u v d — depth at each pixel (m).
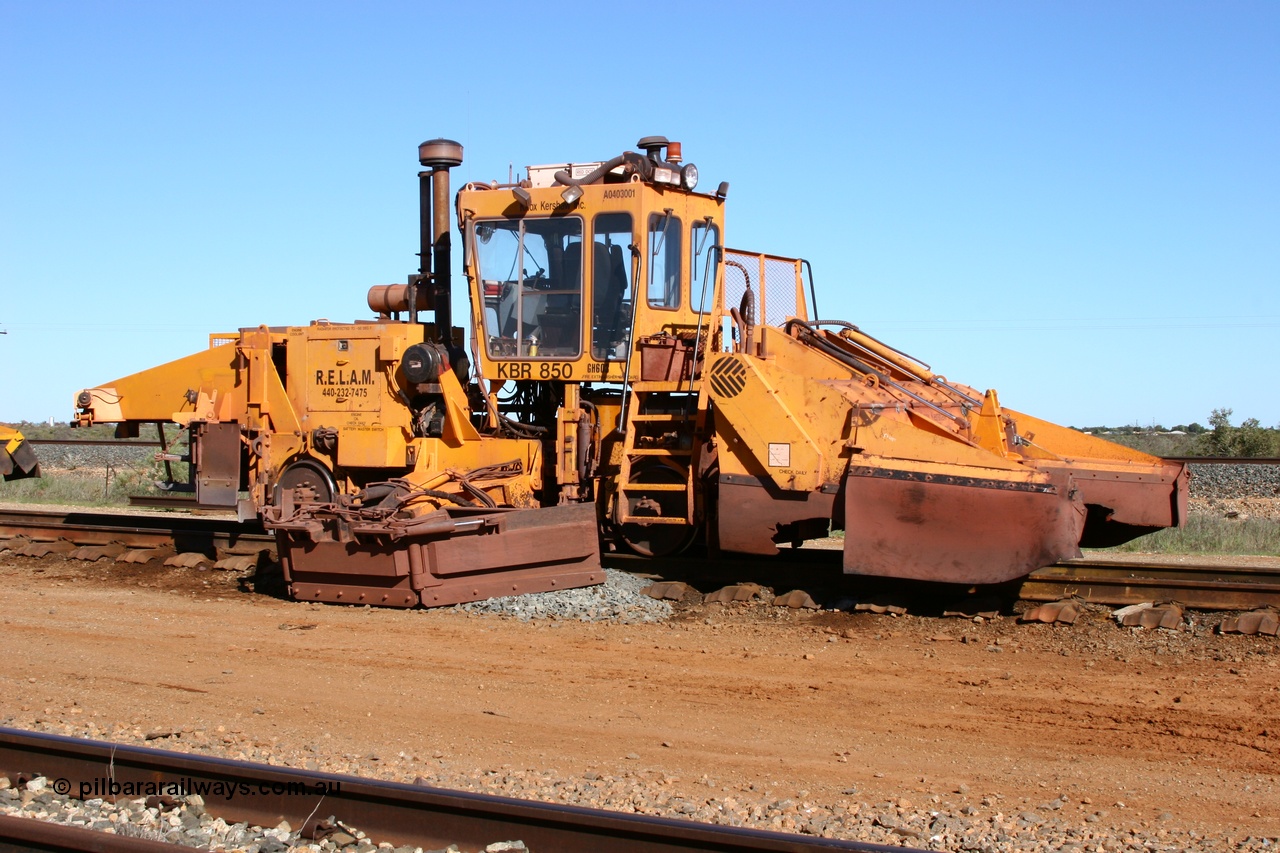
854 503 10.02
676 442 11.76
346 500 11.50
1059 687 8.19
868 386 11.20
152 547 13.64
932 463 9.98
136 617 10.70
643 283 12.14
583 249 12.33
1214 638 9.20
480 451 12.38
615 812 4.93
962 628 9.82
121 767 5.82
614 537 12.43
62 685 8.23
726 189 13.20
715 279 12.02
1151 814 5.82
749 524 10.87
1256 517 19.52
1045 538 9.51
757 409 10.74
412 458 12.21
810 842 4.52
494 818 5.03
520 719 7.45
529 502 12.57
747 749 6.86
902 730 7.26
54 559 13.78
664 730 7.25
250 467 13.01
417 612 10.70
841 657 9.09
